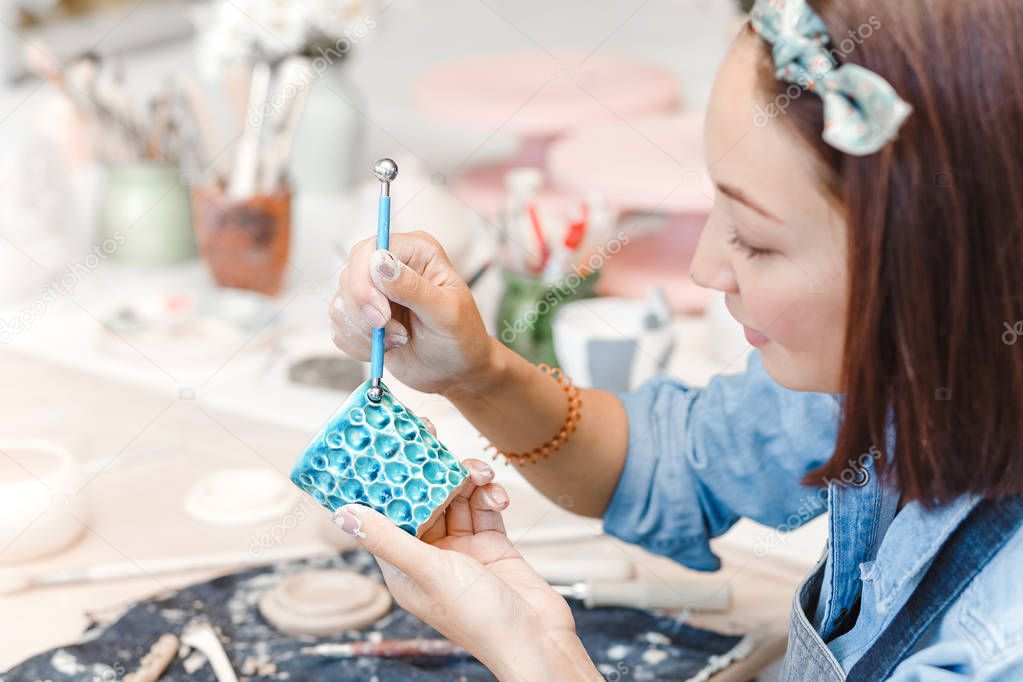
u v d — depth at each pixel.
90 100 1.66
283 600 0.86
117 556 0.95
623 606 0.89
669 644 0.84
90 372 1.32
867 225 0.58
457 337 0.71
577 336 1.19
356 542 0.97
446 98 1.76
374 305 0.65
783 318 0.64
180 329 1.40
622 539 0.91
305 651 0.82
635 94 1.79
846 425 0.65
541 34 2.71
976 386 0.60
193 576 0.93
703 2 2.66
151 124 1.64
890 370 0.62
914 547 0.66
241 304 1.44
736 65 0.63
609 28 2.64
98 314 1.47
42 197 1.50
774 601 0.91
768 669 0.84
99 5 2.45
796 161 0.60
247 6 1.63
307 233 1.72
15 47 2.25
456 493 0.66
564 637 0.64
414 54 2.71
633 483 0.89
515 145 2.21
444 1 2.95
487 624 0.62
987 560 0.63
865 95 0.55
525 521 1.02
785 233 0.62
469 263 1.41
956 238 0.57
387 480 0.64
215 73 1.67
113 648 0.80
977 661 0.62
